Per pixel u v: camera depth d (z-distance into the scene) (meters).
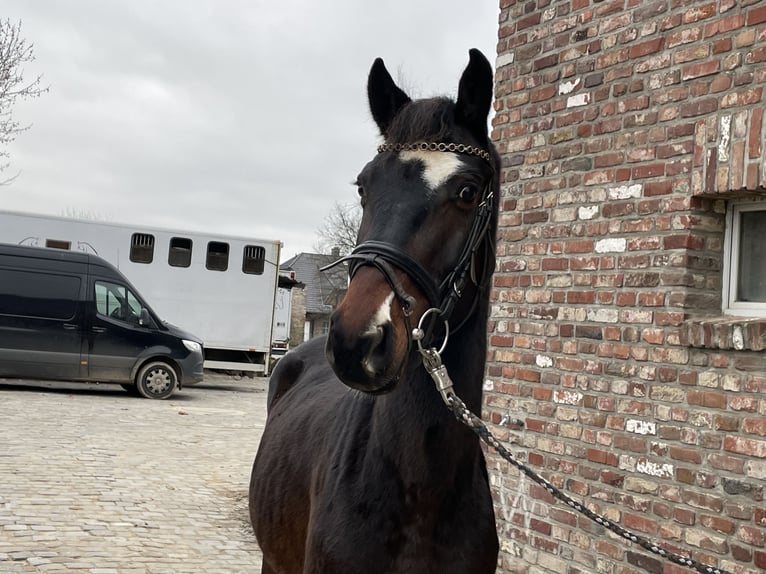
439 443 2.15
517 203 4.86
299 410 3.30
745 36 3.58
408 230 2.00
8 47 14.91
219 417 13.11
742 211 3.83
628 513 4.02
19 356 14.27
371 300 1.88
